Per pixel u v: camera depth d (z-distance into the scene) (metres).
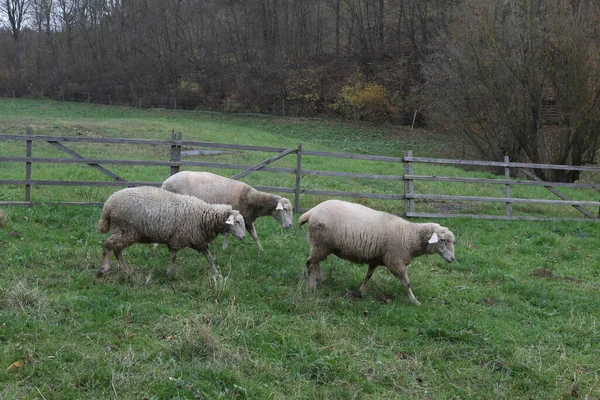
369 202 12.59
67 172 13.48
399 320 6.39
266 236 9.34
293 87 39.38
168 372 4.80
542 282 8.28
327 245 7.00
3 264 6.95
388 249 6.86
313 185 14.07
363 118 36.62
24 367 4.66
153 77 45.88
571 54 17.33
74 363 4.79
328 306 6.59
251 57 44.53
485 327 6.39
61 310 5.76
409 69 36.97
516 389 5.19
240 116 38.34
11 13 53.91
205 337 5.23
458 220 11.41
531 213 12.86
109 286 6.52
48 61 53.53
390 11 40.47
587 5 17.70
